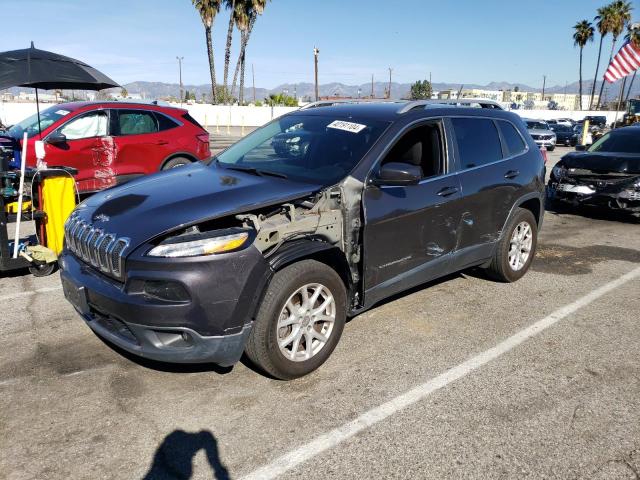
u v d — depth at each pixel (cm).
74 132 804
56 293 503
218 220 341
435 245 438
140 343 313
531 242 559
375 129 414
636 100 4022
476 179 467
